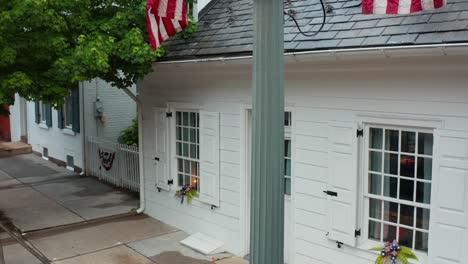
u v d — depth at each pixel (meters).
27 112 17.81
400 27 5.57
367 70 5.83
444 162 5.29
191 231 8.89
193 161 8.86
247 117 7.62
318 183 6.61
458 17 5.20
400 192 5.84
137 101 9.79
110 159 12.75
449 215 5.27
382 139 5.95
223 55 7.41
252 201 3.00
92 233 8.96
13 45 7.65
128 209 10.39
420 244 5.71
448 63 5.07
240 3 8.75
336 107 6.28
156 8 5.95
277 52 2.88
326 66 6.21
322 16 6.70
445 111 5.24
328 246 6.54
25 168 14.95
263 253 2.96
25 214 10.12
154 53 7.86
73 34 8.14
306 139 6.72
